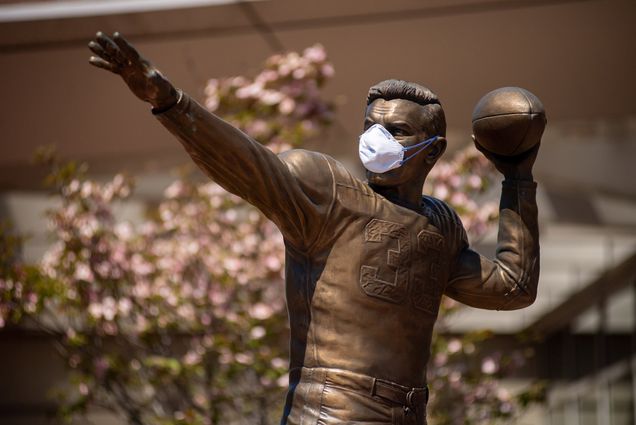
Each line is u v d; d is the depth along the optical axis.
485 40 11.97
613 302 18.05
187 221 10.50
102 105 12.73
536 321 17.39
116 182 10.80
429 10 11.59
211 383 10.02
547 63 12.23
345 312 4.26
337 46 12.06
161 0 11.59
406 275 4.34
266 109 9.95
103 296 10.23
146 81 3.79
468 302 4.71
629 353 18.05
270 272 9.83
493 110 4.57
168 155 13.77
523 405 10.80
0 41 11.98
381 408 4.23
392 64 12.23
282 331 9.94
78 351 10.80
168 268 10.31
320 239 4.30
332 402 4.20
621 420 17.86
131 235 10.80
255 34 11.94
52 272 10.31
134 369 10.50
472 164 10.05
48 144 13.09
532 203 4.72
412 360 4.36
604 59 12.15
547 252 17.64
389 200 4.45
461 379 10.44
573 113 12.88
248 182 4.09
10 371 17.20
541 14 11.66
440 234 4.51
